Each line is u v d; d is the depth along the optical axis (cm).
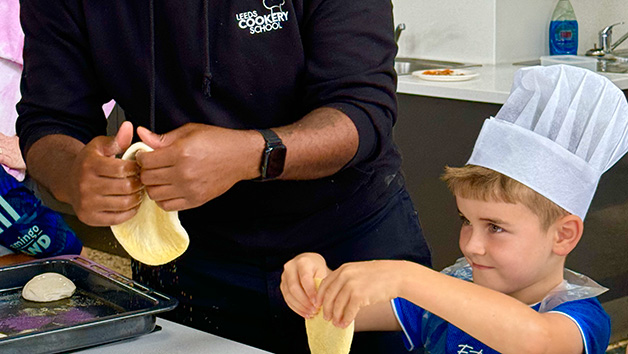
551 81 121
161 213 116
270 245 144
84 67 142
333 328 115
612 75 290
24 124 143
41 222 193
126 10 134
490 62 353
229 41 131
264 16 130
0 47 199
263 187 140
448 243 302
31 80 143
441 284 113
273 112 137
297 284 120
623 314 290
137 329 130
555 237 122
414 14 377
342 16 129
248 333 151
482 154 123
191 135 107
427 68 362
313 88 131
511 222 118
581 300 123
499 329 111
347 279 111
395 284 112
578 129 121
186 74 134
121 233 120
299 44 132
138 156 108
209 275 150
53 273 158
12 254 197
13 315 147
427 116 300
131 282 148
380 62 131
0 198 188
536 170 118
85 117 144
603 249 280
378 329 139
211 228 146
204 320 154
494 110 277
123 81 139
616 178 277
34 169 131
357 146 123
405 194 157
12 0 202
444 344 131
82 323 125
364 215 147
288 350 150
